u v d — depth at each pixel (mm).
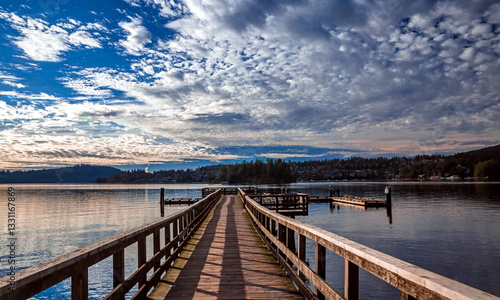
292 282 5082
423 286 1603
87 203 48625
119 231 22000
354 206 36594
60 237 19875
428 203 41844
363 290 10180
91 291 10039
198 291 4652
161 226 5395
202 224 12867
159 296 4438
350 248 2525
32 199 59344
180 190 107375
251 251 7566
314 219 27641
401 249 16125
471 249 15961
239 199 29859
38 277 1981
